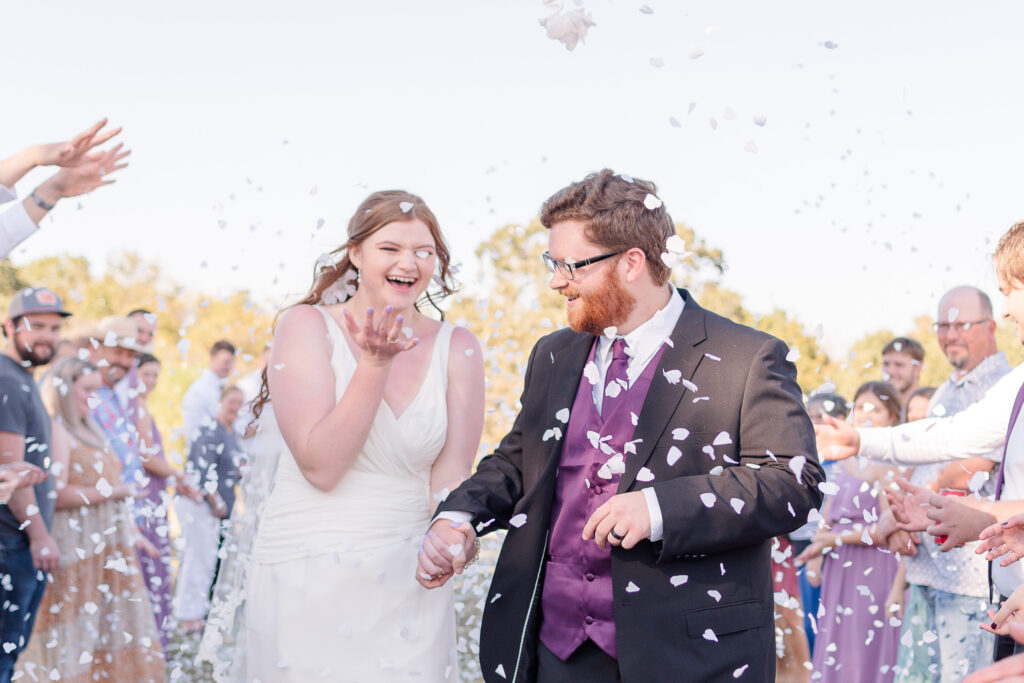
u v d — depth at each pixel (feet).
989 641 10.26
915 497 7.16
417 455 7.76
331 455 7.22
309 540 7.52
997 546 6.05
